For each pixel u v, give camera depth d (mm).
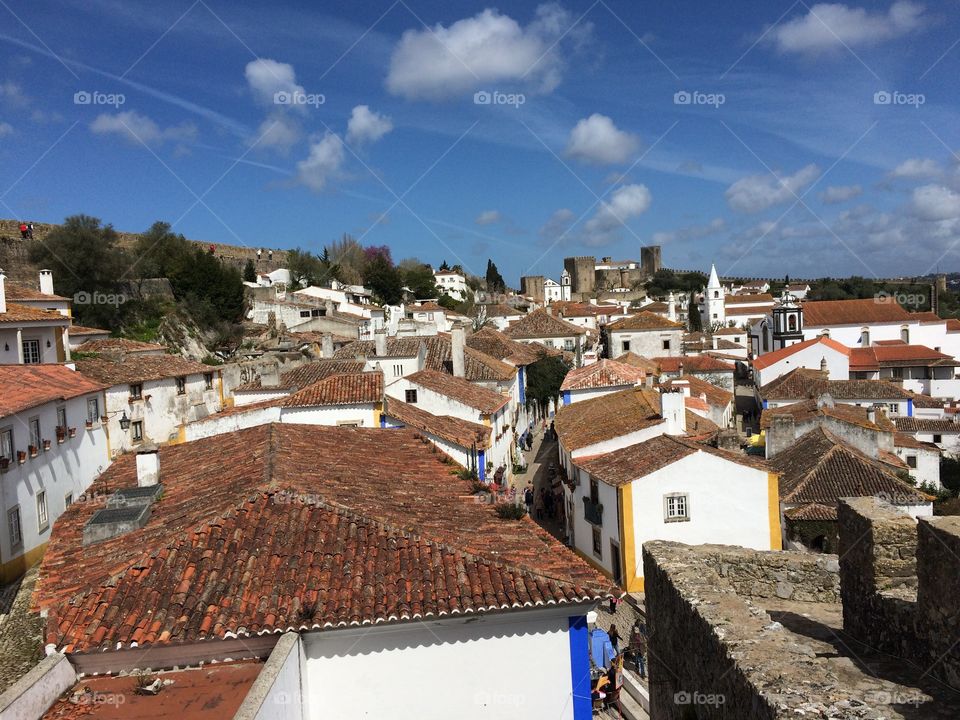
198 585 10211
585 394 42094
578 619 10406
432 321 78125
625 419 31500
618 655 18250
